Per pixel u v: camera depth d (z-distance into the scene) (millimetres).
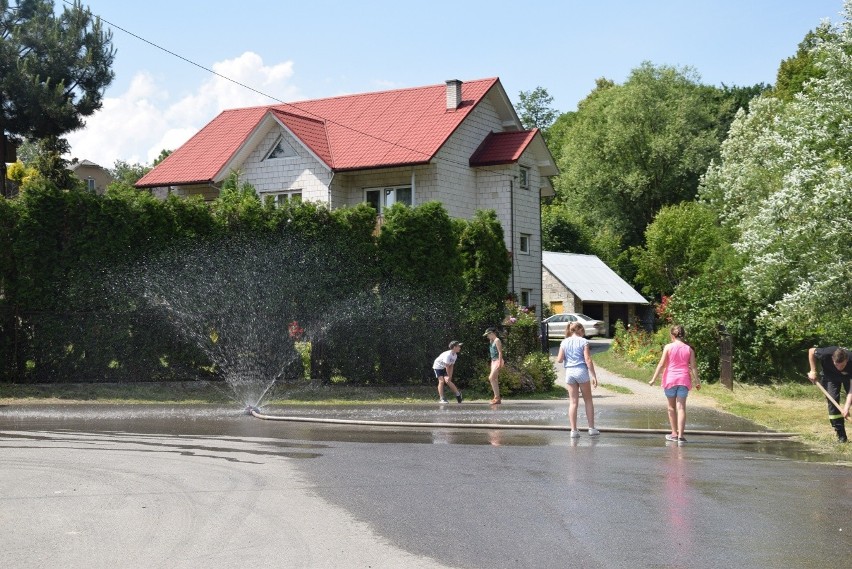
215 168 38906
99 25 38750
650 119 67812
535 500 8789
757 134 45656
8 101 36375
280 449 12445
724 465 11141
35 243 20859
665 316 32000
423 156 35594
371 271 23109
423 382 23438
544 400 21641
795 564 6527
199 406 19141
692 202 62500
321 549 6891
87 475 10133
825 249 22250
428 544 7059
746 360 25500
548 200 81062
